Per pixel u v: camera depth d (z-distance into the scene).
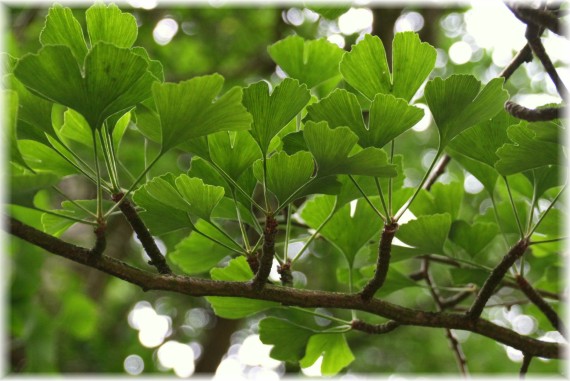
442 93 1.24
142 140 3.31
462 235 1.41
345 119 1.24
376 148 1.21
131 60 1.19
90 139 1.30
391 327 1.34
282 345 1.36
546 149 1.26
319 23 3.23
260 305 1.35
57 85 1.19
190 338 4.29
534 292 1.35
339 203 1.31
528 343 1.31
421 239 1.34
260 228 1.30
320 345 1.37
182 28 3.81
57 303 3.08
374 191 1.32
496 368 3.62
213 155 1.27
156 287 1.24
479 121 1.26
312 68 1.36
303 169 1.24
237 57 3.87
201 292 1.24
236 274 1.34
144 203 1.28
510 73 1.37
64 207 1.28
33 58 1.18
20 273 2.36
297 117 1.29
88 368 3.24
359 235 1.37
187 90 1.19
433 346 4.00
